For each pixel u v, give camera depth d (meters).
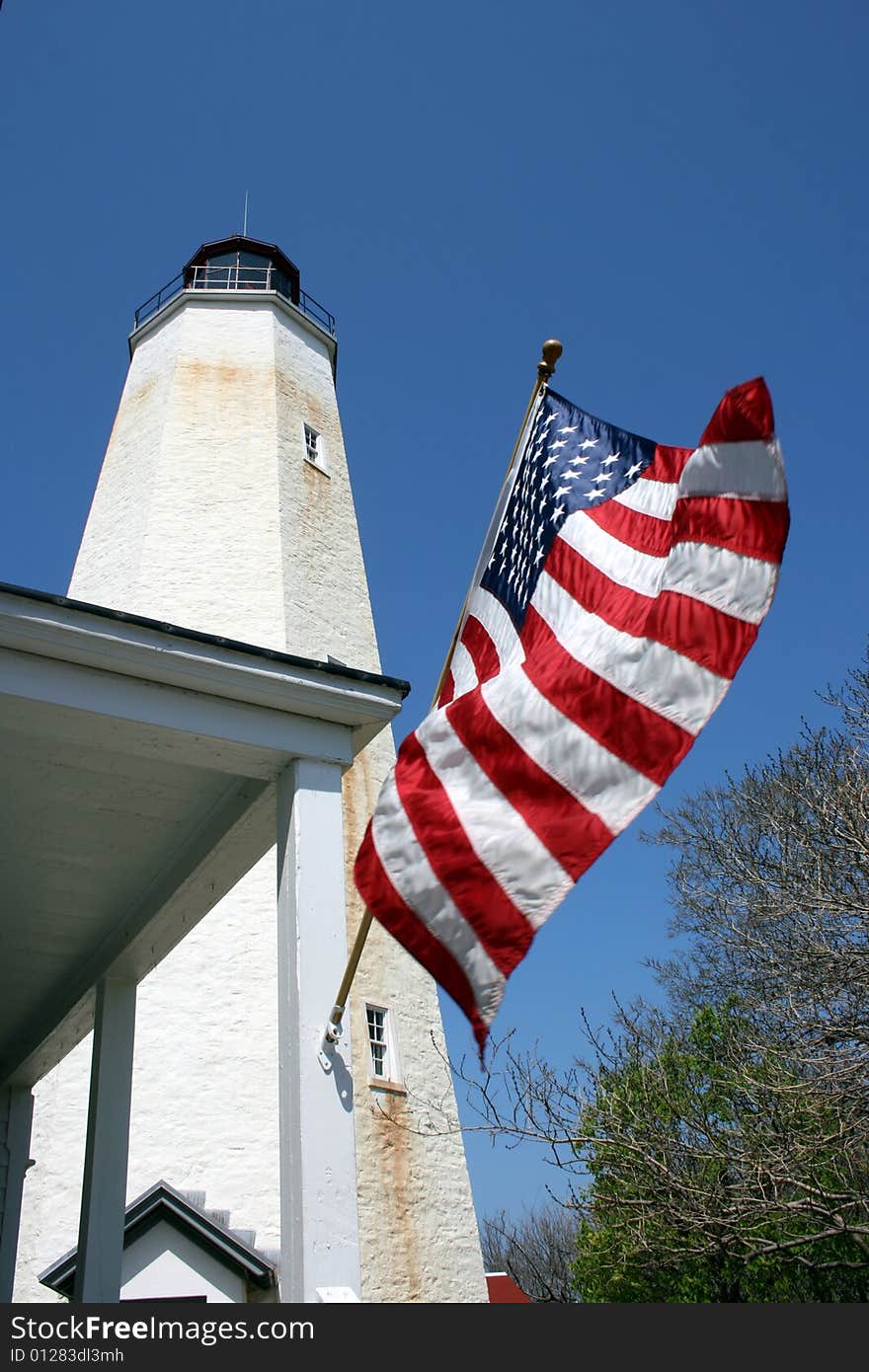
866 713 14.62
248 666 5.80
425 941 4.50
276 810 6.21
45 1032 9.15
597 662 4.98
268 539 19.03
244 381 21.50
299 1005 5.30
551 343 6.32
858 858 12.25
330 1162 5.02
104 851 7.09
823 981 11.91
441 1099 16.12
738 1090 11.66
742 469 4.90
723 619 4.74
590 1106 10.63
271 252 25.55
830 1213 10.06
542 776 4.76
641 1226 10.77
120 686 5.64
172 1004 14.91
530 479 6.13
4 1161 9.81
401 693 6.12
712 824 15.05
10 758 6.10
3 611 5.36
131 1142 13.78
